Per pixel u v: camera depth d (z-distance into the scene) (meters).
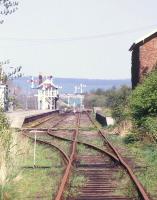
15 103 26.22
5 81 22.20
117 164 29.38
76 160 31.36
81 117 123.50
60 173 25.77
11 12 20.66
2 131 24.73
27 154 32.78
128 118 49.56
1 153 22.98
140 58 61.66
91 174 25.89
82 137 50.84
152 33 61.12
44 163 29.66
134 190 21.09
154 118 40.84
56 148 37.78
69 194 20.45
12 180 21.61
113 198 19.73
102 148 40.28
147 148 36.22
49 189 21.36
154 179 23.81
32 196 19.81
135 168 27.45
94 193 20.83
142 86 45.97
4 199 18.69
